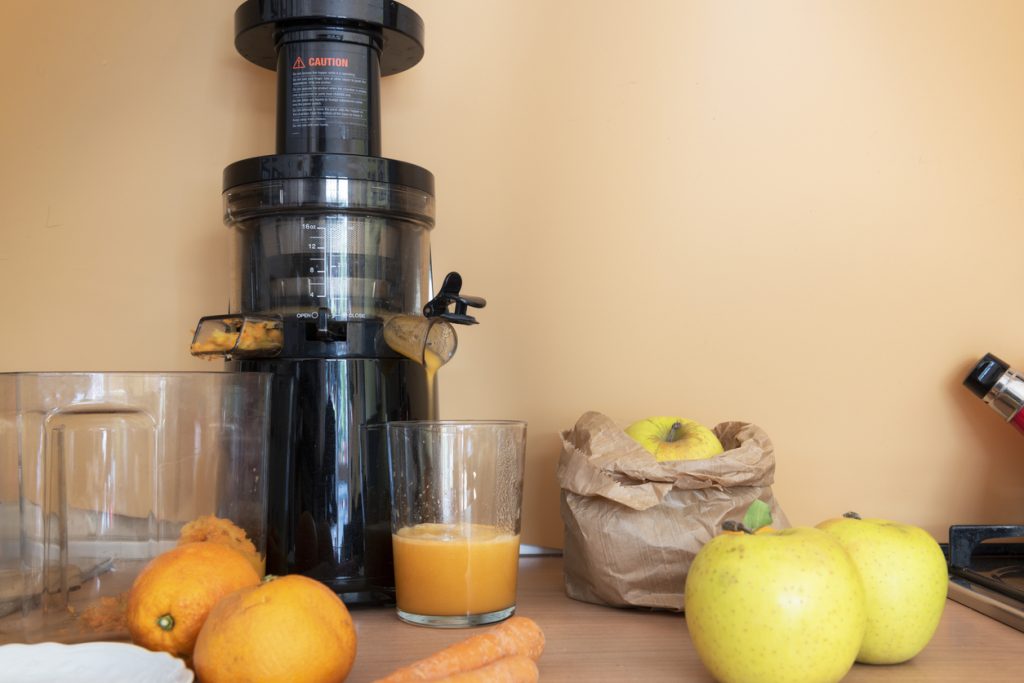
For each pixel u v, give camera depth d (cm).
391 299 105
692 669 81
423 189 106
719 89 132
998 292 133
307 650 69
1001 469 132
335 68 106
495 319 132
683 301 132
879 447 132
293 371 98
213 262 132
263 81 133
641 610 100
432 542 94
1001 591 103
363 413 99
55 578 84
